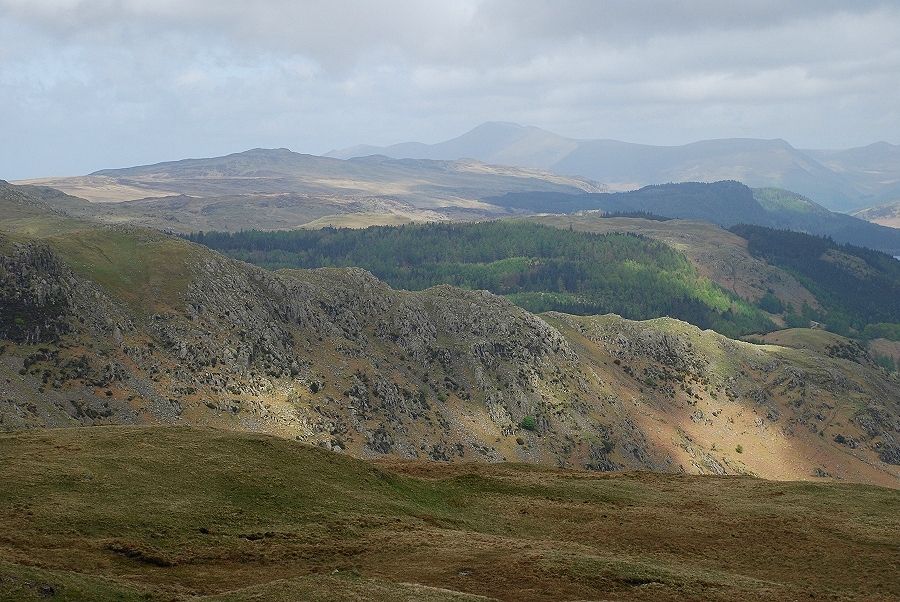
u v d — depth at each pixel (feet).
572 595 216.13
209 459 303.89
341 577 197.67
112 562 208.03
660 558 283.38
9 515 225.35
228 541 239.71
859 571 278.26
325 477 317.63
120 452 298.35
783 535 317.63
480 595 207.00
